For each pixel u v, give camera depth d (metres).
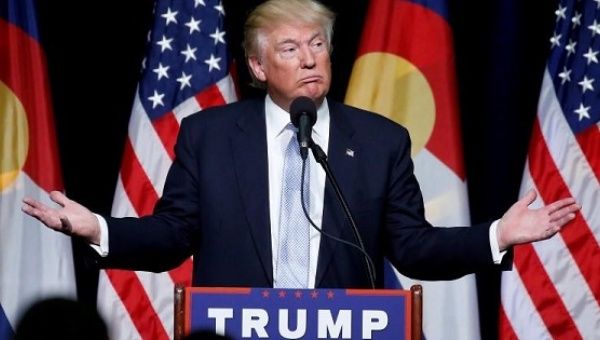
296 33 13.34
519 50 22.38
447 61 19.92
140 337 19.55
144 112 19.95
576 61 19.78
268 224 13.02
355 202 13.13
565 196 19.47
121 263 12.72
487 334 22.47
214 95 20.00
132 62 22.50
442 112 19.80
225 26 20.53
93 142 22.45
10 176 19.80
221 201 13.19
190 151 13.61
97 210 22.47
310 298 11.14
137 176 19.77
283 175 13.16
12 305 19.69
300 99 12.58
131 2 22.48
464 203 19.64
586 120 19.59
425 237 13.05
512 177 22.59
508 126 22.53
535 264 19.45
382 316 11.13
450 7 22.53
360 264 12.95
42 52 20.22
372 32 20.12
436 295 19.73
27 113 19.95
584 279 19.36
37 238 19.92
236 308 11.12
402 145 13.68
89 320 7.39
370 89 19.95
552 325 19.36
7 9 20.19
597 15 19.84
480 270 12.65
